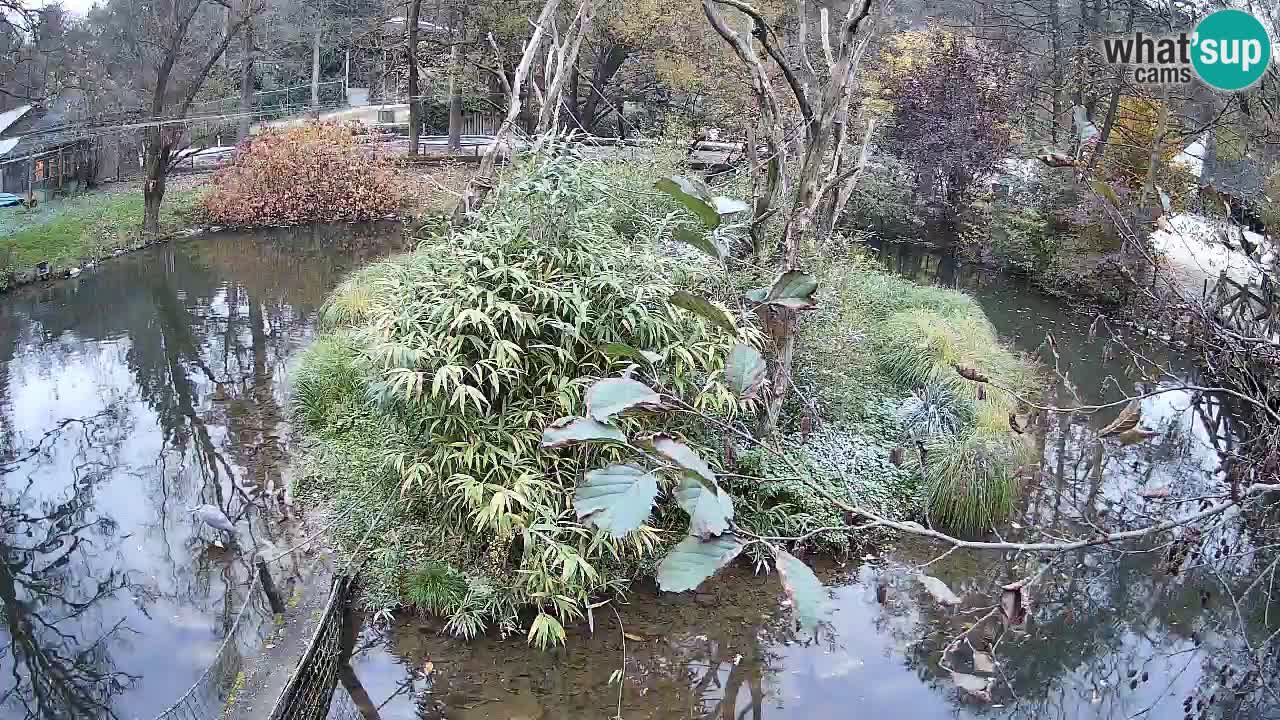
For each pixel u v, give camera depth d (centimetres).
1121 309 1122
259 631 497
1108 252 1191
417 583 530
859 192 1606
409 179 1828
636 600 557
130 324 1112
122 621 550
